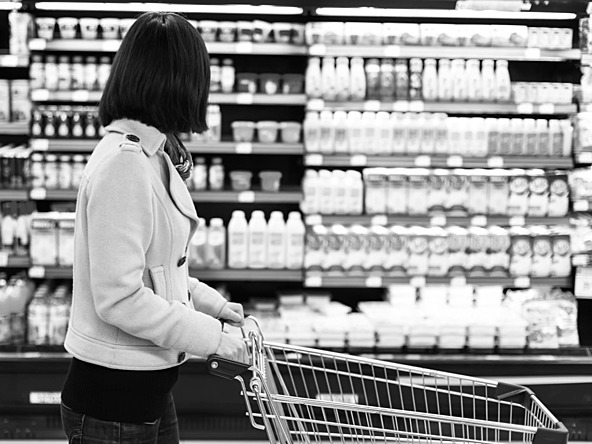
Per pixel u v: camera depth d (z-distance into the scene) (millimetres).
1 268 4680
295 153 4320
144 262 1859
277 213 4355
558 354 4199
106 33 4242
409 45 4266
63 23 4230
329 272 4328
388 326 4172
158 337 1838
